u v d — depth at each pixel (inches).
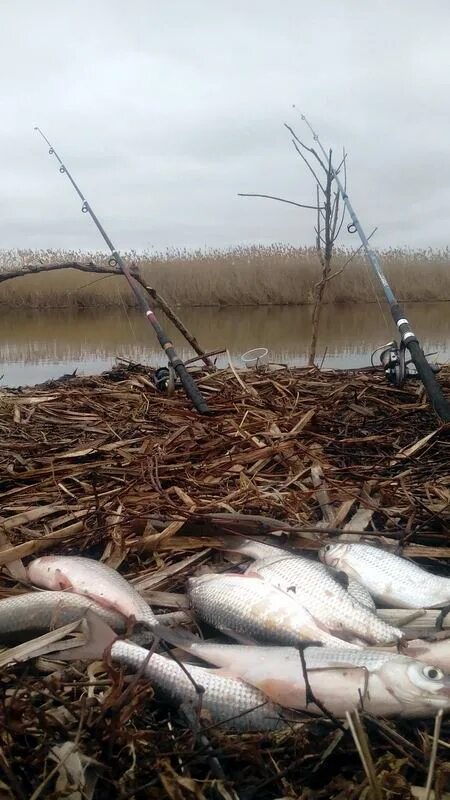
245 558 29.4
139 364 69.4
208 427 43.9
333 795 17.8
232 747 18.8
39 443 42.5
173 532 29.8
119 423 47.3
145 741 19.1
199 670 21.4
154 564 29.1
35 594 24.7
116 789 17.9
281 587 25.8
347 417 48.1
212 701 20.6
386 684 19.6
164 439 41.4
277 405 50.1
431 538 30.7
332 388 56.4
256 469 37.2
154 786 17.9
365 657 20.7
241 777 18.5
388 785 17.5
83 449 40.5
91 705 20.0
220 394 53.5
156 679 21.4
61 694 20.9
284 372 63.0
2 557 28.0
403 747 18.8
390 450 41.9
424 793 17.5
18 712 19.1
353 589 26.5
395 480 35.9
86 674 21.7
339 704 19.8
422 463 38.9
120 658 21.9
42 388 61.1
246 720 20.2
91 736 18.9
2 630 23.8
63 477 36.4
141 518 30.5
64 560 27.1
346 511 32.5
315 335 71.2
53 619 24.0
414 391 54.7
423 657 21.1
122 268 64.2
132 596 24.8
